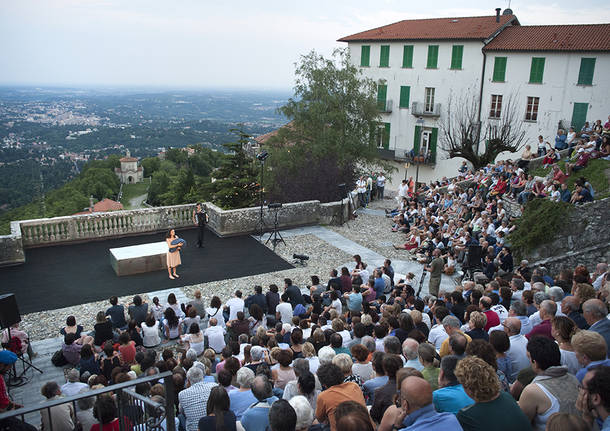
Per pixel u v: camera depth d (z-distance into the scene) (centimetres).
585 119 3150
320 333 786
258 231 2108
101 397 480
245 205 2902
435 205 2217
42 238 1792
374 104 3291
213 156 13325
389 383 516
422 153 4003
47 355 1082
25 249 1761
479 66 3538
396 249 1962
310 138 3178
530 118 3375
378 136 3400
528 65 3316
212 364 874
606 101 3055
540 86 3288
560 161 2225
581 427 293
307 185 2777
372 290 1277
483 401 348
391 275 1412
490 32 3503
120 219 1928
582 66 3103
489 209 1859
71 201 11125
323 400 463
